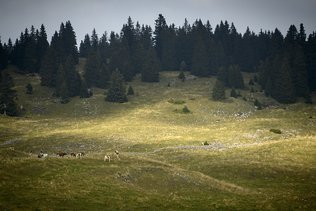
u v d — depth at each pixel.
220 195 66.88
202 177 81.00
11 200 51.69
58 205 51.97
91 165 80.44
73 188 61.09
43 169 72.00
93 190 61.38
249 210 55.53
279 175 84.81
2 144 127.69
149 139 134.88
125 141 131.75
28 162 75.06
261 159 98.50
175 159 104.31
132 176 75.31
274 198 64.00
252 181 81.12
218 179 83.25
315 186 75.56
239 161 96.88
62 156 94.12
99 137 137.75
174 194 66.00
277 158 99.00
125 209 53.12
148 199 59.16
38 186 59.94
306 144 113.31
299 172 86.44
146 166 84.12
